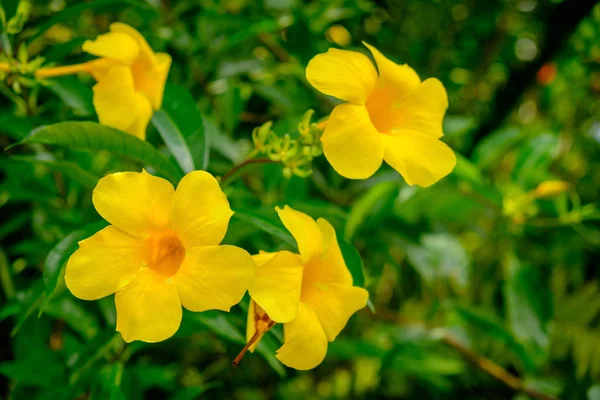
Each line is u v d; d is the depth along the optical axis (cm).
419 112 46
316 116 75
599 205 104
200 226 40
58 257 43
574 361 97
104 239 40
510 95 97
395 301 103
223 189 48
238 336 48
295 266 41
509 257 73
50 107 56
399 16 102
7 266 63
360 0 84
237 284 39
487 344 94
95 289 40
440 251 74
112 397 49
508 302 70
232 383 99
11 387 58
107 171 59
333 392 111
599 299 94
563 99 112
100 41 48
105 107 47
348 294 43
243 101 71
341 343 72
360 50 80
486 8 103
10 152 62
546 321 69
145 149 45
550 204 75
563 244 102
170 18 73
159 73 49
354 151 42
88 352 50
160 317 39
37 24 60
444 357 90
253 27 65
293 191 59
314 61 42
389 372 103
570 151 111
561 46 92
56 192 62
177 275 40
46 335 61
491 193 68
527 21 107
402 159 43
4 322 65
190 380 92
